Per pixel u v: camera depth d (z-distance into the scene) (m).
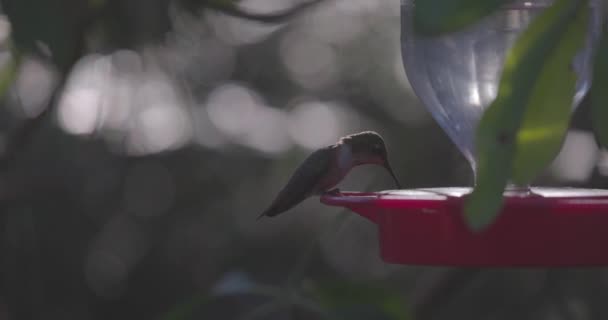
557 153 2.55
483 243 4.88
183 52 8.78
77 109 11.01
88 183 12.31
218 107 13.35
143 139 12.40
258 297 8.48
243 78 13.75
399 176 10.52
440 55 5.30
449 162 10.22
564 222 4.84
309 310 5.54
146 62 7.97
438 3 2.18
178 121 12.67
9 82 5.20
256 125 13.73
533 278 10.13
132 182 12.88
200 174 13.20
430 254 5.05
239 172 13.30
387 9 13.84
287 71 14.20
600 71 2.56
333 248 13.95
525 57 2.53
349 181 12.66
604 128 2.55
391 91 12.94
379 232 5.60
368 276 13.80
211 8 6.91
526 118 2.57
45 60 4.03
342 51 14.05
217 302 8.66
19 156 9.78
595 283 8.96
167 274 13.44
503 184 2.48
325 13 14.13
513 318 9.81
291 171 13.50
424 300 8.82
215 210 13.52
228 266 13.31
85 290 12.42
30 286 10.22
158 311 13.30
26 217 10.12
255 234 13.66
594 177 7.49
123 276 13.42
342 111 13.57
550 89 2.57
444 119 5.96
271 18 6.89
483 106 5.21
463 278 8.72
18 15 3.92
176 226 13.44
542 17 2.55
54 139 11.55
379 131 12.12
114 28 6.74
